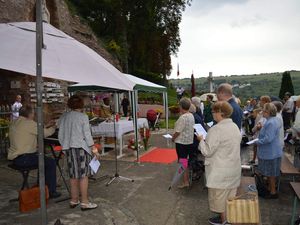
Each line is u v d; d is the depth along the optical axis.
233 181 4.16
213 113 4.23
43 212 4.30
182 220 5.10
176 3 32.03
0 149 9.50
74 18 22.36
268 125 5.73
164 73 35.47
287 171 5.95
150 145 12.16
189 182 6.75
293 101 14.12
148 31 31.81
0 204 5.72
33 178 7.51
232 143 4.12
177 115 24.30
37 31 4.14
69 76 4.67
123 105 17.66
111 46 27.56
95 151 5.36
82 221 4.96
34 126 5.64
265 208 5.51
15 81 13.31
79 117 5.22
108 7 29.19
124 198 6.08
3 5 12.86
